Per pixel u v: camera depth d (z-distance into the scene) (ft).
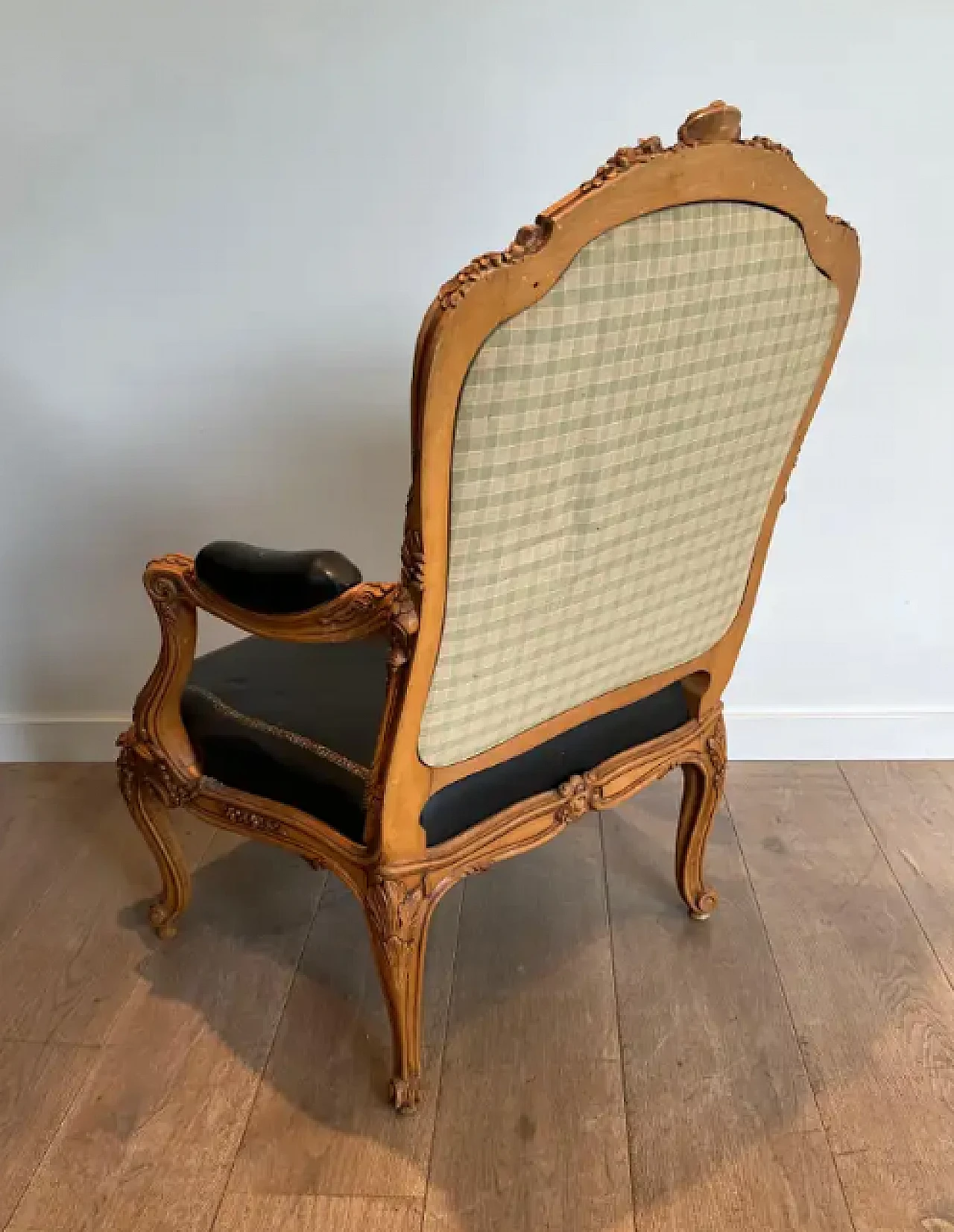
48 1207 3.81
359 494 5.94
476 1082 4.32
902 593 6.26
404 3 4.91
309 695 4.38
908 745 6.63
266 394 5.73
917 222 5.34
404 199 5.28
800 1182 3.89
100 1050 4.48
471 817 3.97
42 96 5.10
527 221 5.32
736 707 6.64
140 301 5.52
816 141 5.20
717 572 4.26
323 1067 4.41
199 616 6.27
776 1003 4.72
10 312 5.55
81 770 6.57
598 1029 4.58
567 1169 3.95
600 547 3.58
